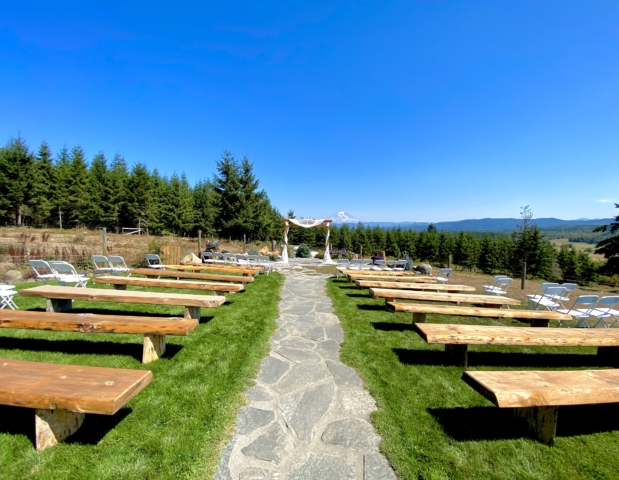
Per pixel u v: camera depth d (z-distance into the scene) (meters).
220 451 1.89
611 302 4.69
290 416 2.30
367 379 2.93
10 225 22.34
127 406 2.26
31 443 1.83
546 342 3.11
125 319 3.03
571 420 2.36
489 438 2.10
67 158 29.30
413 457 1.90
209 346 3.53
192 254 11.54
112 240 18.22
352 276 7.93
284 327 4.51
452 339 3.05
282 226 30.11
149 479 1.63
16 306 4.63
